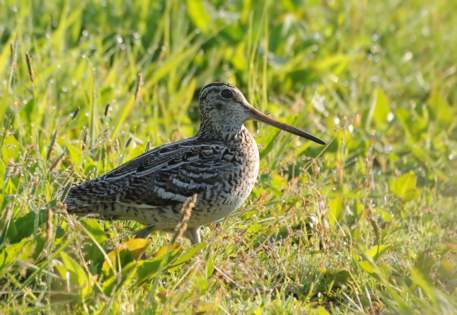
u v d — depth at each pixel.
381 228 11.00
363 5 17.17
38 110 12.08
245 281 9.38
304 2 17.08
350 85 15.38
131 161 9.89
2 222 8.92
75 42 14.92
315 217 10.53
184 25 15.41
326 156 12.34
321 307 8.89
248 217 10.49
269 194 11.01
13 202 9.20
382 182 12.38
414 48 17.44
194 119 14.38
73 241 8.91
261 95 14.14
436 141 13.73
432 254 10.13
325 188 11.21
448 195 12.28
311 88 15.07
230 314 8.73
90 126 11.59
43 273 8.73
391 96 15.80
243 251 9.68
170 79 14.04
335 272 9.69
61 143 11.55
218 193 9.87
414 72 16.58
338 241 10.19
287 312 8.84
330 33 16.72
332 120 13.59
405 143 13.80
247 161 10.12
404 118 14.03
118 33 15.25
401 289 9.16
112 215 9.79
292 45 15.98
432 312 8.49
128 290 8.71
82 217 9.27
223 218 10.20
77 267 8.40
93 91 11.98
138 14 15.61
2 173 9.88
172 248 8.77
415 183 11.72
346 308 9.15
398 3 18.69
